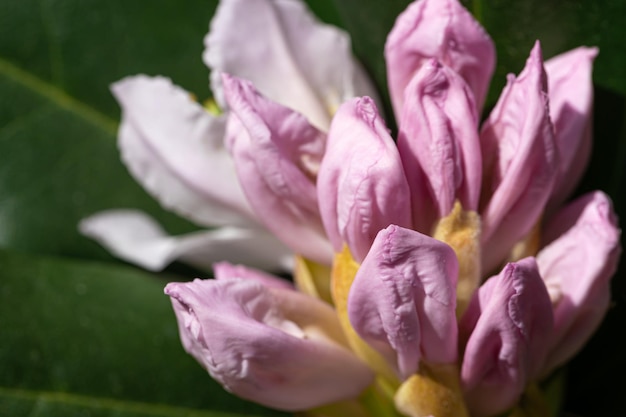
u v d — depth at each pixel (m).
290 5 0.42
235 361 0.38
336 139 0.38
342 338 0.40
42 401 0.45
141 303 0.46
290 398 0.39
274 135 0.38
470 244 0.38
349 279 0.38
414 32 0.39
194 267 0.46
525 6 0.43
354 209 0.37
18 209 0.48
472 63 0.39
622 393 0.43
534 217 0.39
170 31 0.48
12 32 0.48
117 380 0.45
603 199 0.39
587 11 0.43
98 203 0.48
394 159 0.37
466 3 0.43
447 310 0.37
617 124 0.43
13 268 0.46
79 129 0.48
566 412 0.43
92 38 0.48
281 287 0.41
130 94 0.43
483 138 0.38
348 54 0.42
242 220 0.43
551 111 0.40
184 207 0.44
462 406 0.39
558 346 0.40
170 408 0.45
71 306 0.46
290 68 0.42
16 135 0.48
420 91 0.37
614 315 0.43
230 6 0.42
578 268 0.39
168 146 0.42
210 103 0.46
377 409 0.40
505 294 0.37
